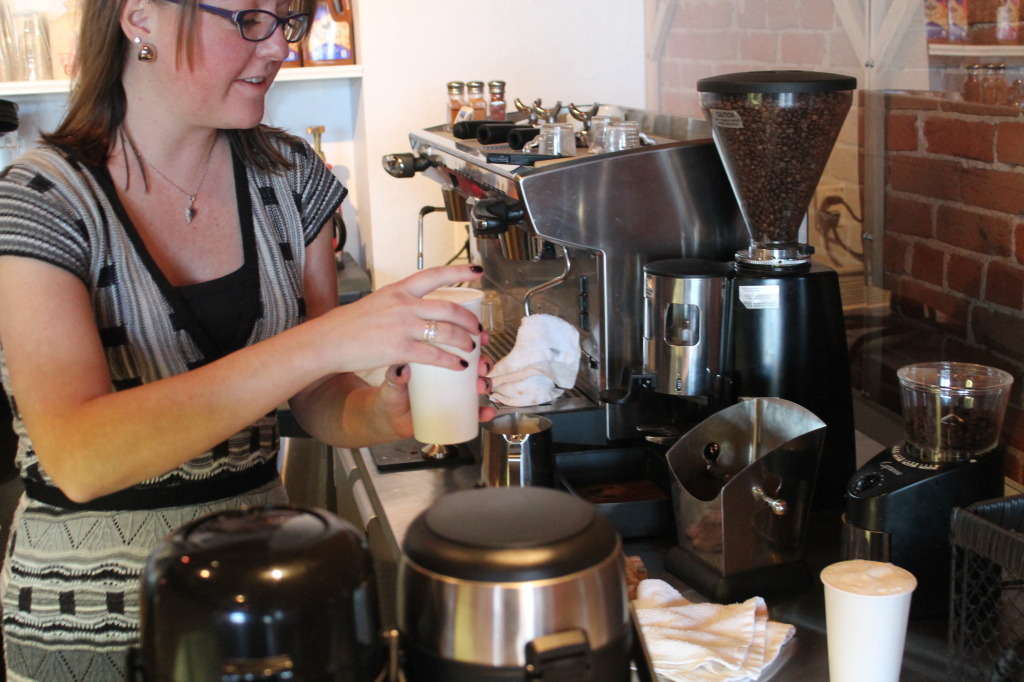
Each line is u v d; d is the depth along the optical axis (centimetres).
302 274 136
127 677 72
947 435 117
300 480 262
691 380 146
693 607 116
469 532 74
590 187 152
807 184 142
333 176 140
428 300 92
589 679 71
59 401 98
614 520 140
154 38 109
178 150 120
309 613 66
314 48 278
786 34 204
